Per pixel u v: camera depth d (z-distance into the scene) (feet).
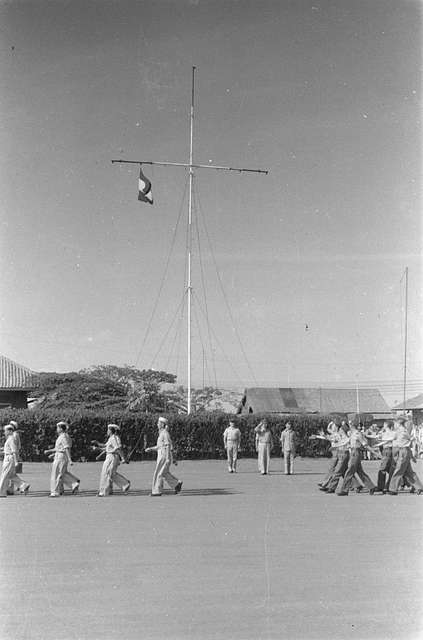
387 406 280.10
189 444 132.26
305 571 33.60
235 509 55.98
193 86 146.30
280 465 118.01
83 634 24.99
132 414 127.54
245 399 277.23
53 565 35.17
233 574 33.09
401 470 66.95
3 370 181.27
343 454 68.95
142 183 135.54
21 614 27.17
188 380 144.15
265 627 25.63
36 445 122.52
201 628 25.53
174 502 61.31
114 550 38.83
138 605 28.30
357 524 47.50
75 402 208.44
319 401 276.82
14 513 54.08
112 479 68.08
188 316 145.38
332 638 24.50
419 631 25.20
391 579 32.04
